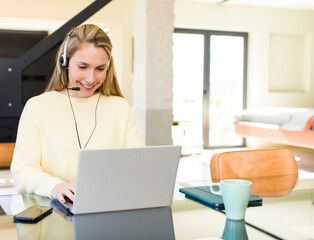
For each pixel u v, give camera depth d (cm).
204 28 748
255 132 670
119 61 675
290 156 181
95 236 92
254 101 778
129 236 92
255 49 773
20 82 418
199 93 768
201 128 771
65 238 90
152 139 405
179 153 115
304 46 809
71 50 151
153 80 404
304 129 561
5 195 135
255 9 761
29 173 142
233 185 105
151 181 113
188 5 724
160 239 90
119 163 108
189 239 90
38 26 747
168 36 407
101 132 163
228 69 782
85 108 163
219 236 93
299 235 94
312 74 807
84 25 153
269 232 96
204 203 124
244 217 109
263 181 161
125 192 111
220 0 721
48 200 127
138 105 419
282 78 801
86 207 109
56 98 161
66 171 156
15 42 821
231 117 791
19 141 153
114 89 175
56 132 156
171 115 412
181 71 756
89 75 152
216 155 170
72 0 636
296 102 799
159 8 402
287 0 716
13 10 613
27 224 101
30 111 156
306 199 132
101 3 373
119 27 670
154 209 116
